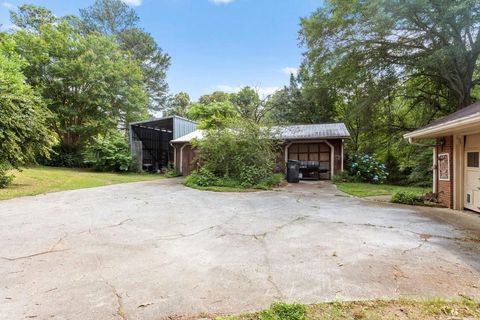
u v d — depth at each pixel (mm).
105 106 17688
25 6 17531
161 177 14172
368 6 10047
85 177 12164
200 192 8656
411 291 2324
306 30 12672
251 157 10258
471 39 10086
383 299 2184
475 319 1908
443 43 10344
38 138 8633
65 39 16625
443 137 6852
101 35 19797
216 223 4742
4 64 11523
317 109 20328
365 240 3768
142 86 22078
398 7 9359
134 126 16312
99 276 2639
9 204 6297
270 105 20703
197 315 1993
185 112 30562
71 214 5328
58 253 3244
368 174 12500
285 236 3973
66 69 16203
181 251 3350
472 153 6008
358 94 13562
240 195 8086
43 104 9367
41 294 2287
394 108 13672
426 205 6609
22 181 9602
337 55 12414
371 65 12211
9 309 2057
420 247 3480
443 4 9039
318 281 2520
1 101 7766
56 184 9633
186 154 14930
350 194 8383
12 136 7656
